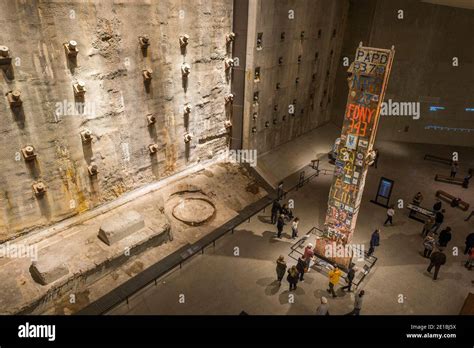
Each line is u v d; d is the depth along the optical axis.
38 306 12.27
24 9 11.74
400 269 16.09
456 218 19.91
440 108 27.59
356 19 26.31
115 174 16.52
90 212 16.02
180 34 16.88
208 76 19.23
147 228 15.70
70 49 12.98
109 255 14.04
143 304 13.46
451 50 25.62
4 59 11.69
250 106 21.14
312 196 21.41
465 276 15.87
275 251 16.69
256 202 20.22
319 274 15.54
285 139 25.72
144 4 14.95
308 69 24.98
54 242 14.30
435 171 24.98
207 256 16.12
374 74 12.44
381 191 20.12
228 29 19.34
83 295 13.27
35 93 12.80
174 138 18.72
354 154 13.74
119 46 14.71
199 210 18.55
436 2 22.52
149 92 16.55
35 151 13.46
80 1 12.98
